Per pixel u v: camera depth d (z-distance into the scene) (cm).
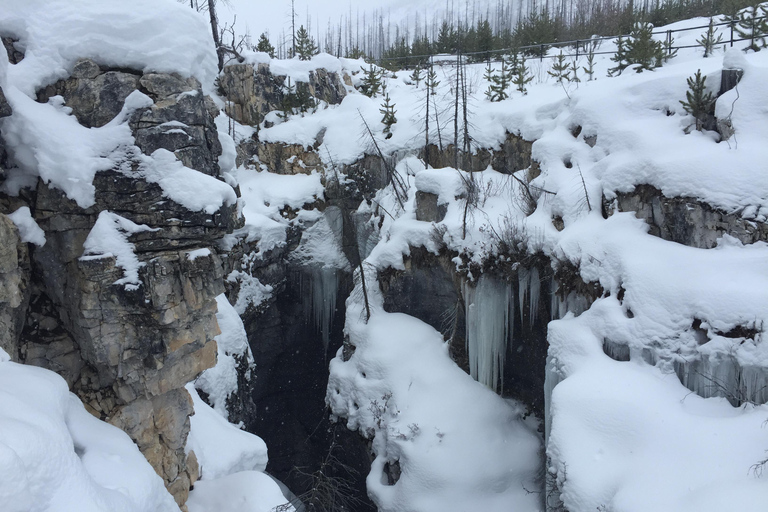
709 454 969
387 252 1952
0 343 757
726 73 1452
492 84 2566
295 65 2819
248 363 1847
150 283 846
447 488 1517
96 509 566
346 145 2431
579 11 5175
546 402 1425
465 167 2162
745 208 1245
